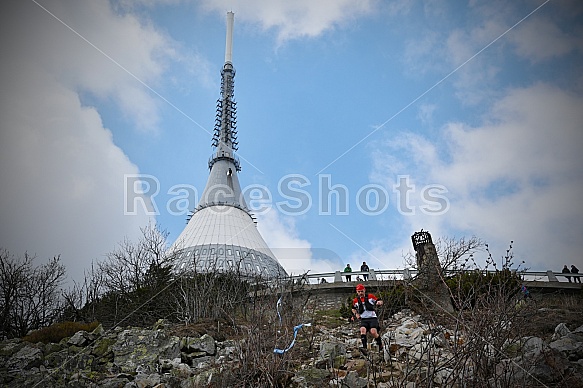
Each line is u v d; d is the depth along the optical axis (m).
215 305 18.14
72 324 17.47
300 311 16.45
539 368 9.21
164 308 20.97
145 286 24.52
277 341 11.21
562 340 11.52
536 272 24.55
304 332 14.27
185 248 46.50
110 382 11.52
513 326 9.99
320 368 11.16
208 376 10.97
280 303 16.11
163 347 13.52
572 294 23.36
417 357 10.58
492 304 10.23
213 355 13.51
